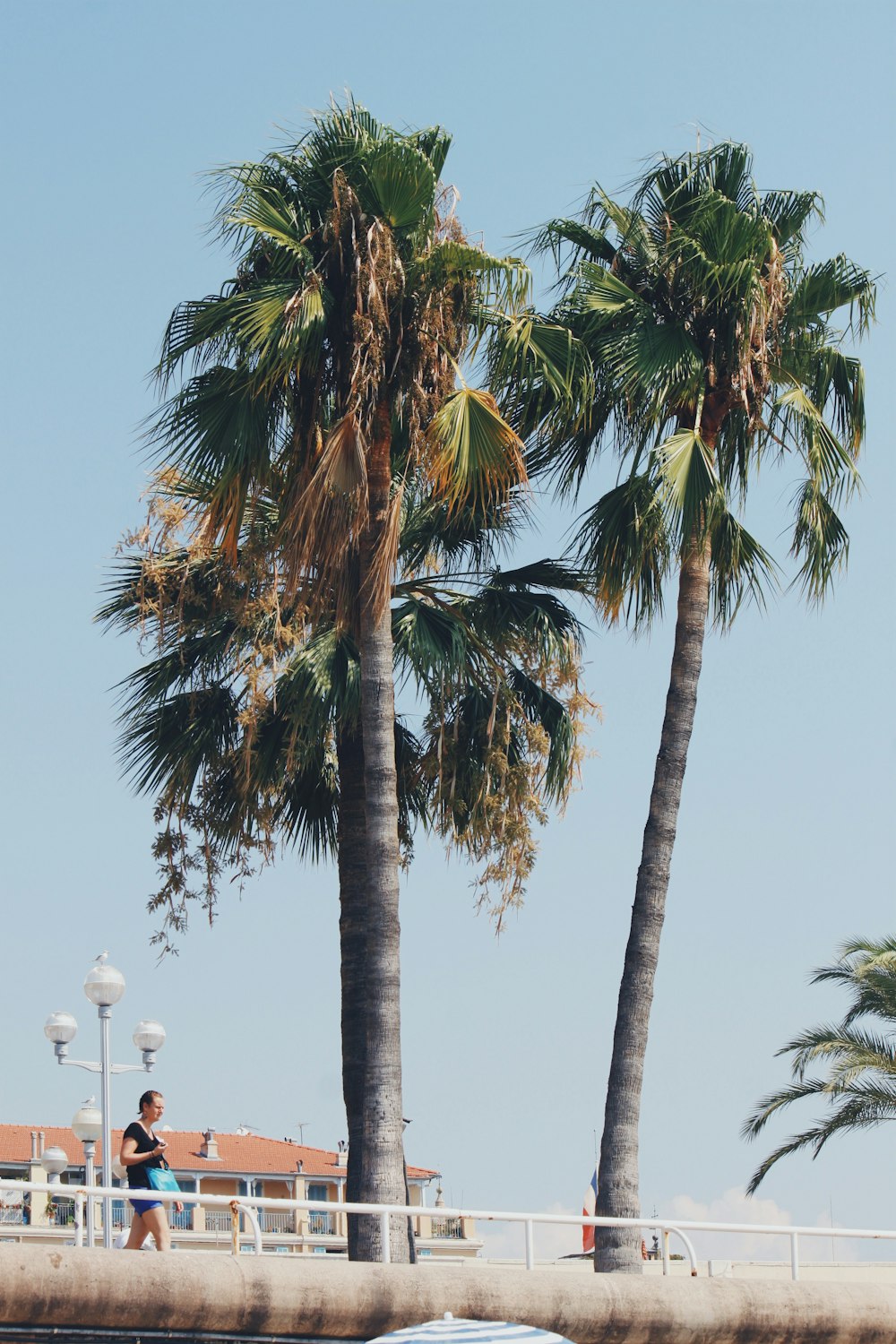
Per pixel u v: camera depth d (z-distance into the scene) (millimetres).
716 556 17766
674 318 17734
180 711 19375
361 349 15273
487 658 19047
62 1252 9867
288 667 18078
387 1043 14484
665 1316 12492
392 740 15297
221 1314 10391
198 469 15773
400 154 15555
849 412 18141
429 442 15508
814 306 18188
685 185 18094
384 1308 11078
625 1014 16141
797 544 17938
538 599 19219
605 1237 15398
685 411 17469
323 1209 11453
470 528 19250
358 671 18031
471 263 15766
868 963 28625
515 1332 9641
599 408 17734
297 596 17141
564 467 18062
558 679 18812
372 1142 14195
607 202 18203
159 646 18516
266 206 15703
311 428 15617
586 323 17516
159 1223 12266
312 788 20094
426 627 18391
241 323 15398
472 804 18891
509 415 17547
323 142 16172
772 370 17938
